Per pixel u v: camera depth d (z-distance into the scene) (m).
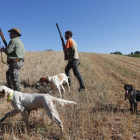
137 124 3.62
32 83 7.35
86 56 28.61
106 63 19.31
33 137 3.09
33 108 3.39
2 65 12.02
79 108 4.48
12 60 4.62
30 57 19.31
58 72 10.10
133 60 26.91
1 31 5.23
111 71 12.70
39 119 3.84
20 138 3.07
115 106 4.80
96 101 5.11
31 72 9.69
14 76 4.71
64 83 7.43
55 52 29.81
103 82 8.10
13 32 4.71
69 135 3.06
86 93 5.80
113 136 3.19
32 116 3.97
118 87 7.55
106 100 5.19
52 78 5.66
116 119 3.97
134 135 3.20
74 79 8.56
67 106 4.69
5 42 5.32
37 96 3.30
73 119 3.74
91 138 3.10
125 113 4.24
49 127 3.38
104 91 6.33
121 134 3.19
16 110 3.46
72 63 6.14
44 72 9.95
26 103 3.31
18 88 4.81
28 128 3.36
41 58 18.83
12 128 3.19
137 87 7.62
